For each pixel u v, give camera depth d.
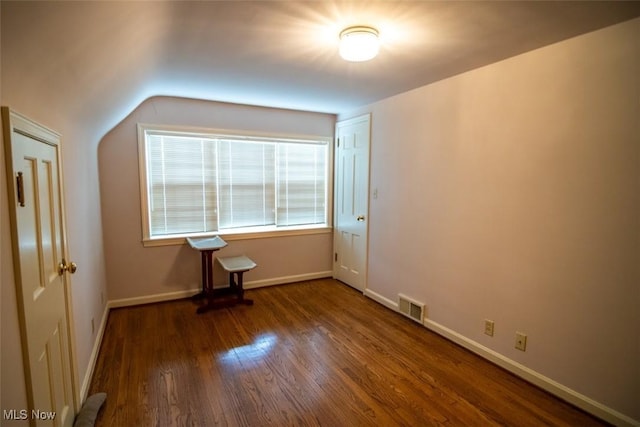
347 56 1.87
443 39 1.90
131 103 2.80
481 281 2.47
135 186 3.33
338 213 4.27
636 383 1.72
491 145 2.34
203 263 3.50
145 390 2.06
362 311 3.35
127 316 3.15
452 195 2.66
